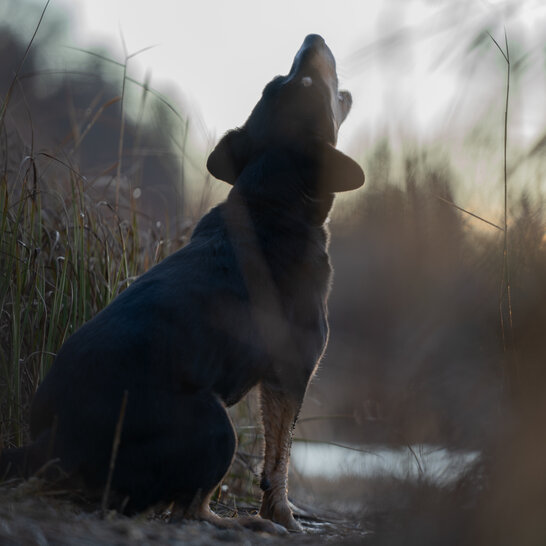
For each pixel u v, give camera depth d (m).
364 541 2.91
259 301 3.96
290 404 4.13
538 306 3.51
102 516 3.15
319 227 4.50
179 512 3.55
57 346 4.35
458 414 4.54
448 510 2.80
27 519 2.77
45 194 5.22
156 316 3.58
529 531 2.67
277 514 4.09
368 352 6.55
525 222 4.00
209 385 3.67
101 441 3.34
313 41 4.76
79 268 4.53
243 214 4.24
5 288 4.19
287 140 4.50
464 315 5.25
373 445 4.86
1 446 3.57
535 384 3.21
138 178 6.18
